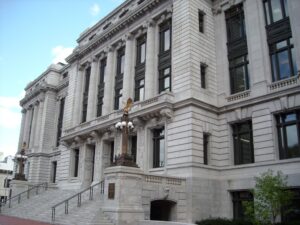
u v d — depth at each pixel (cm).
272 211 1986
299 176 2256
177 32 3056
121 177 2102
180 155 2662
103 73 4247
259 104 2641
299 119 2409
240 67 2914
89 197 2689
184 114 2730
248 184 2541
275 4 2778
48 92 6109
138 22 3688
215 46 3142
